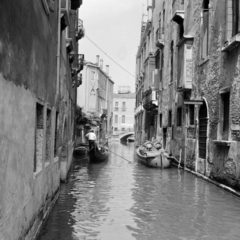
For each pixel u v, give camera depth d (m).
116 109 70.06
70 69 14.38
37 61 5.16
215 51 10.77
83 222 6.51
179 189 10.04
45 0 5.55
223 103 10.23
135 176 12.97
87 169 15.42
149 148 18.19
